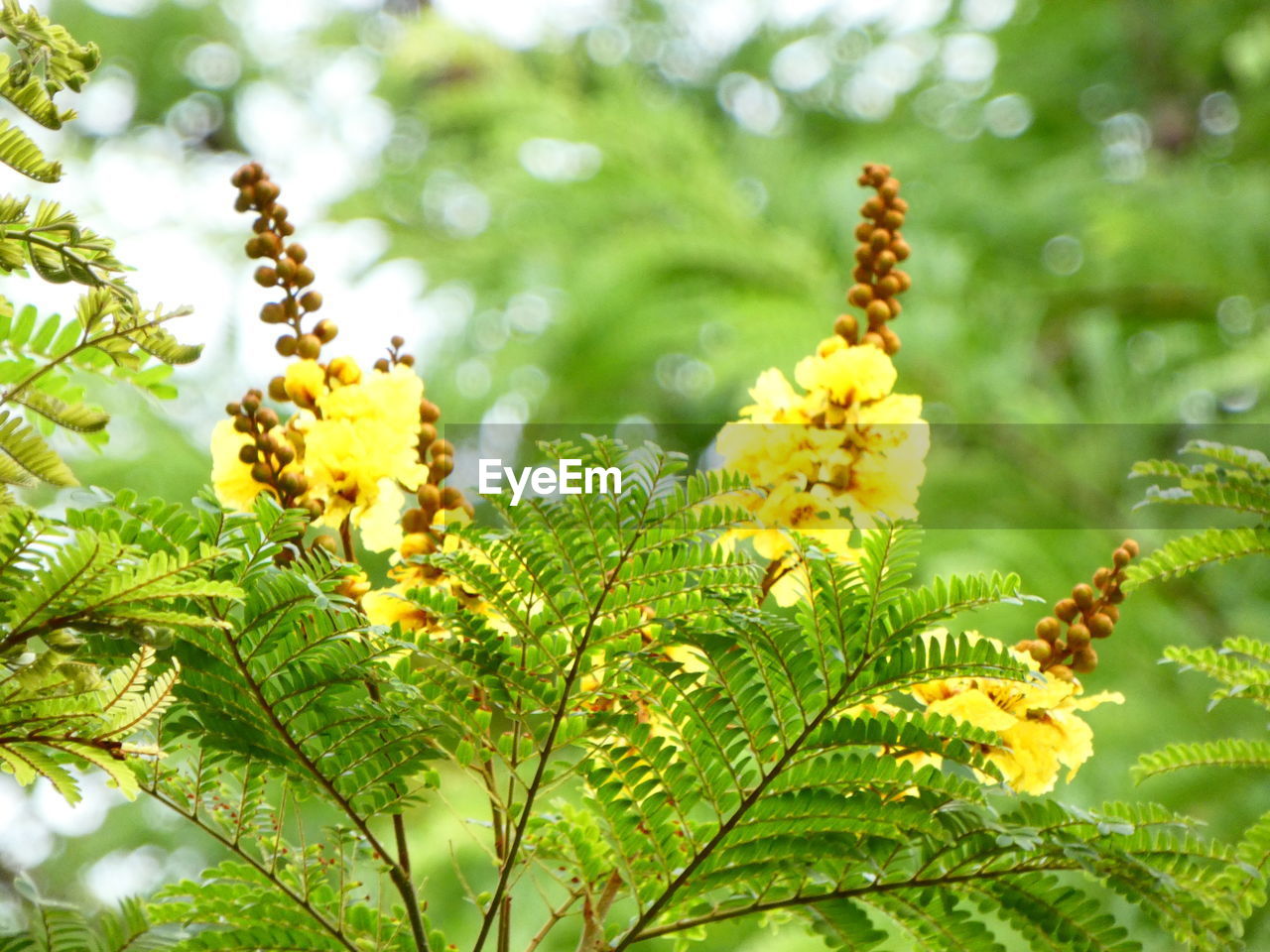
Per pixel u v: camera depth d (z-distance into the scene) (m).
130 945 0.84
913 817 0.82
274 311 0.89
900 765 0.82
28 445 0.76
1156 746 2.04
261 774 0.84
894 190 0.94
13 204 0.75
